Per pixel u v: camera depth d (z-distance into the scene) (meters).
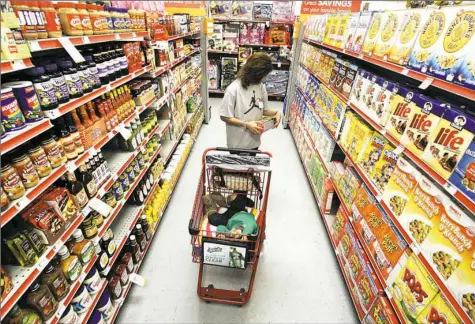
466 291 1.09
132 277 2.15
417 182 1.46
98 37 1.69
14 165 1.15
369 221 1.95
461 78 1.18
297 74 5.22
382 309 1.64
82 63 1.62
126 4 4.16
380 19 2.08
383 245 1.74
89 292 1.71
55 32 1.31
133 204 2.50
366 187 2.10
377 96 2.00
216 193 2.23
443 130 1.29
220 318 2.07
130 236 2.22
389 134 1.74
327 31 3.44
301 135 4.34
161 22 3.31
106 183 1.86
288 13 6.55
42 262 1.26
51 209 1.36
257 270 2.46
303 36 4.98
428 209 1.36
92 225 1.69
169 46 3.41
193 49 5.02
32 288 1.28
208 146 4.73
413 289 1.40
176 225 2.94
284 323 2.06
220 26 6.73
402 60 1.67
